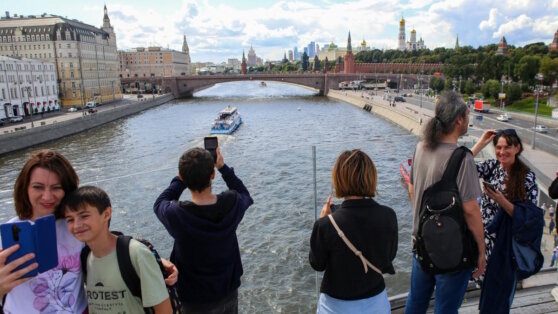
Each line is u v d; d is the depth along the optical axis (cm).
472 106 7981
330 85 14500
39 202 283
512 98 8306
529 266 420
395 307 534
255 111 8969
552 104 7569
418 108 7256
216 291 357
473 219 359
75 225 267
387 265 336
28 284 279
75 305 286
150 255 282
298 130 5684
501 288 429
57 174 284
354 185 322
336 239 323
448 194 357
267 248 1202
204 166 338
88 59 10431
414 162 398
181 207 343
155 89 14838
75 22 10625
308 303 1138
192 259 349
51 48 9725
